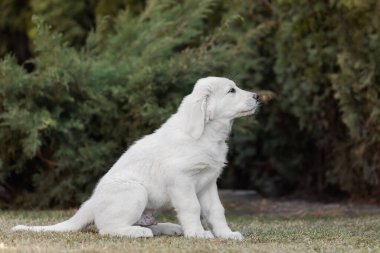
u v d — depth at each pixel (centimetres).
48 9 1947
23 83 1326
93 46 1545
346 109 1436
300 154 1680
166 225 1002
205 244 856
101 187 946
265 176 1723
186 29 1475
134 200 923
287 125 1659
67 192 1374
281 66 1559
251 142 1692
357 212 1388
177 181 927
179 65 1370
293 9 1523
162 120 1337
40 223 1104
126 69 1400
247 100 962
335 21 1456
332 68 1487
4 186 1420
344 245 887
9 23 2095
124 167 952
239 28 1645
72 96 1370
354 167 1538
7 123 1298
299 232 1022
